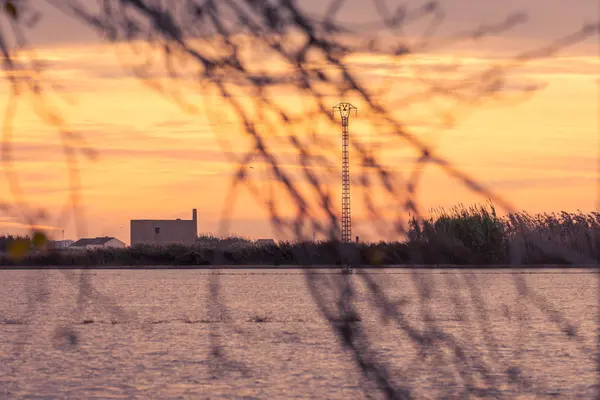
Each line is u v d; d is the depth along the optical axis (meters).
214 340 16.12
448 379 37.62
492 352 11.67
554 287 146.38
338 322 9.44
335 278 8.76
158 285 164.25
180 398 44.91
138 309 106.00
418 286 9.80
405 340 59.91
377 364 10.09
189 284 167.00
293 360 57.97
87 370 54.66
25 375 52.59
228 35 8.64
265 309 103.31
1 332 77.25
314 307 105.50
